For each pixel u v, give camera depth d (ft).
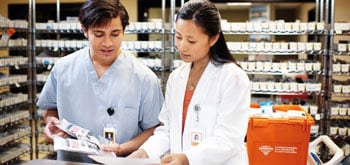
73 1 19.74
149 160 4.02
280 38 23.20
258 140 7.27
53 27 14.71
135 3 18.79
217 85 4.62
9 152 13.85
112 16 4.89
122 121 5.60
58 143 4.64
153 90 5.71
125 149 5.32
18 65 14.47
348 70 13.33
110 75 5.60
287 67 13.66
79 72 5.64
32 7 14.71
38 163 4.15
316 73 13.52
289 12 32.58
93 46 5.13
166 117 5.18
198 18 4.23
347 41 13.84
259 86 13.82
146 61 14.12
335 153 7.93
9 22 13.73
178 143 4.90
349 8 17.06
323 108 13.64
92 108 5.64
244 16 31.78
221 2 17.88
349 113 13.47
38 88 16.30
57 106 5.89
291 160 7.27
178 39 4.43
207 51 4.58
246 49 13.71
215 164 4.35
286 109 8.09
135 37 18.58
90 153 4.47
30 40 14.85
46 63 14.93
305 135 7.17
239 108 4.47
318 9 14.85
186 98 4.89
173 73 5.23
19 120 14.38
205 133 4.67
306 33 13.35
